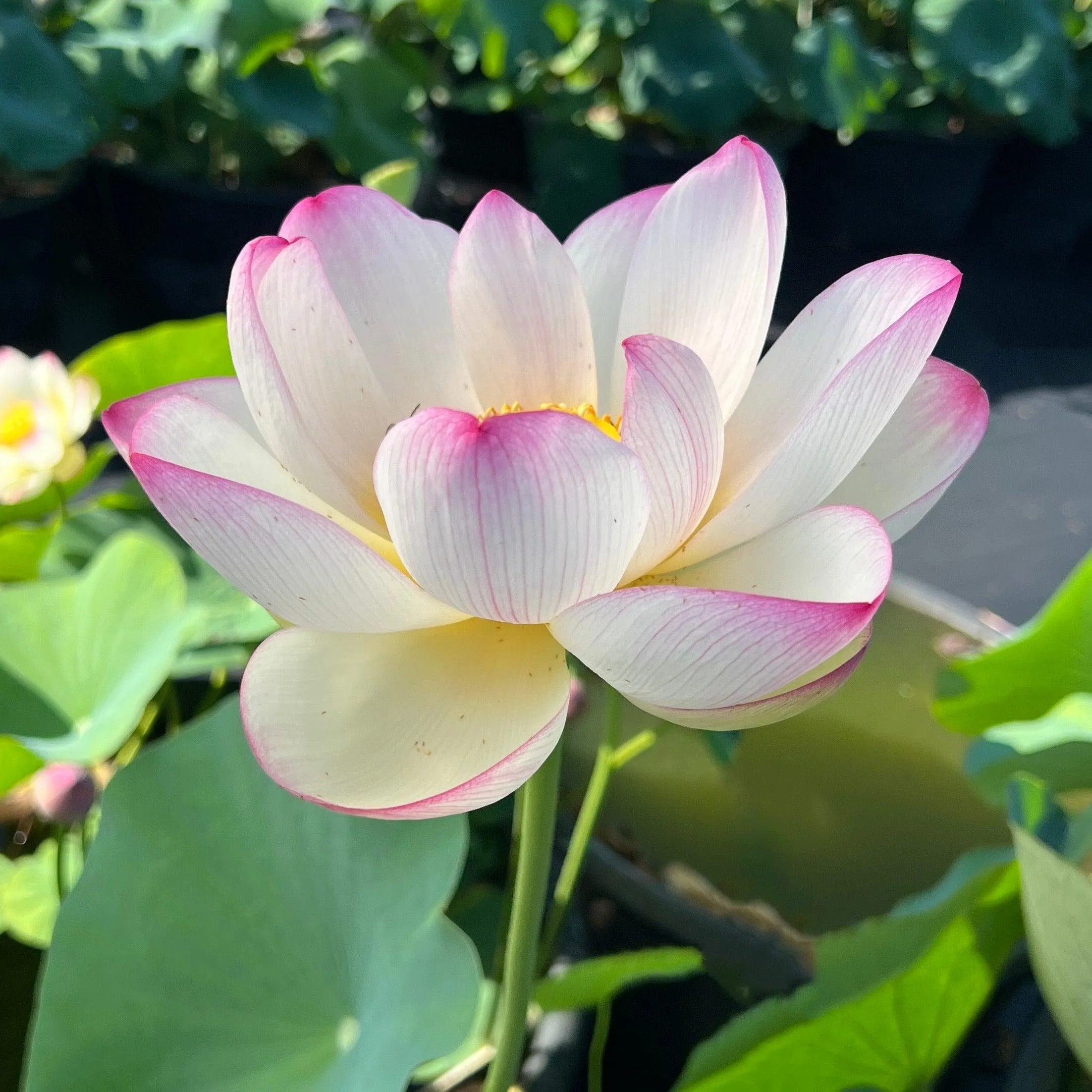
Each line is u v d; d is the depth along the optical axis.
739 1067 0.38
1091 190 1.75
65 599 0.55
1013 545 1.08
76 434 0.64
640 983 0.50
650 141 1.67
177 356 0.72
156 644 0.51
